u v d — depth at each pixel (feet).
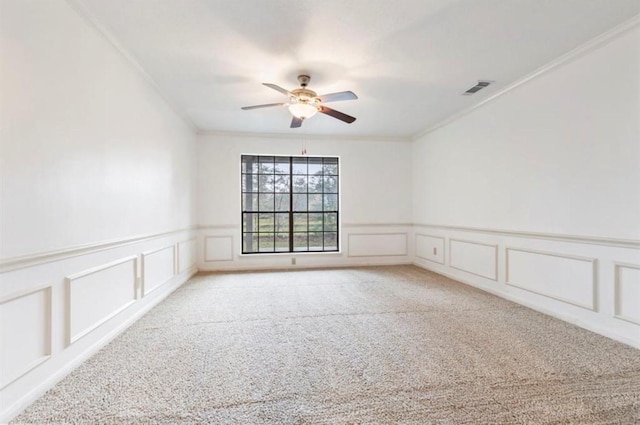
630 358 6.63
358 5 6.40
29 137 5.17
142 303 9.51
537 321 8.87
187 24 6.99
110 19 6.77
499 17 6.87
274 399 5.26
